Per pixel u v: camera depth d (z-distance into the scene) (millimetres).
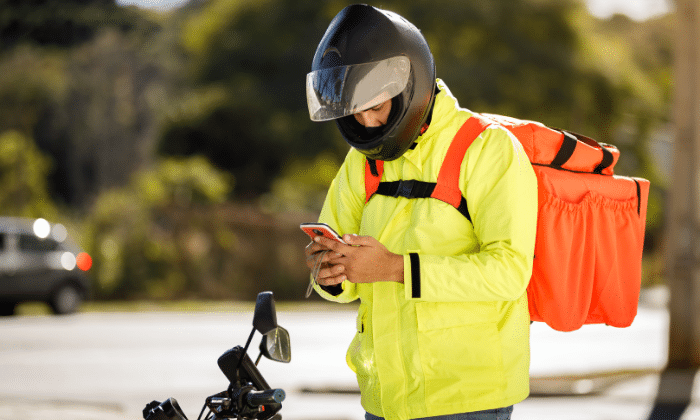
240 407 3895
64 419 11531
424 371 3932
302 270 41562
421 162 4074
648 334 21641
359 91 3908
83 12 69375
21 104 65625
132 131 65188
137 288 38938
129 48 67250
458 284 3793
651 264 54781
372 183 4281
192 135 48812
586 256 4258
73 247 29266
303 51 49219
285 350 3945
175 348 19078
